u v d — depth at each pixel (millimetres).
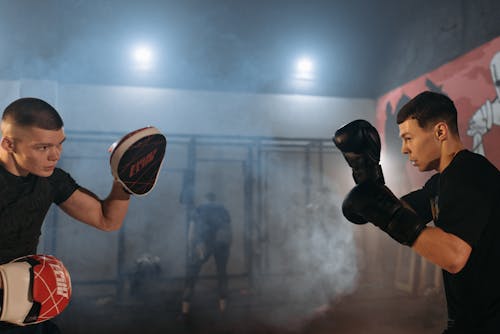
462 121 4824
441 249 1024
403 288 5352
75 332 3846
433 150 1222
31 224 1238
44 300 1052
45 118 1118
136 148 1188
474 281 1162
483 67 4477
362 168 1202
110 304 4918
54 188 1316
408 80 5965
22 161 1142
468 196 1070
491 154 4359
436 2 5320
